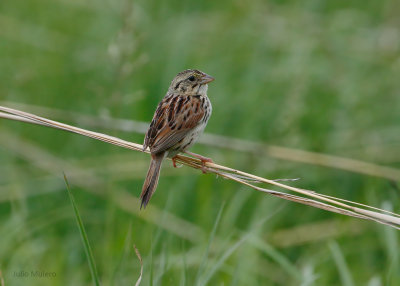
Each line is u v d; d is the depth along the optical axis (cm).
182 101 994
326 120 1445
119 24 1709
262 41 1661
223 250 1052
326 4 1869
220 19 1753
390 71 1580
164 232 1128
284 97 1455
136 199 1234
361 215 779
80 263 1138
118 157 1332
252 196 1255
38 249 1090
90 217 1226
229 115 1466
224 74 1585
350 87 1517
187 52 1623
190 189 1258
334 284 1109
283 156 1262
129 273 1021
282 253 1166
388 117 1481
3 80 1590
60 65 1625
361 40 1688
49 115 1314
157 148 927
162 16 1773
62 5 1881
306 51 1578
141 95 1291
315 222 1244
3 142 1331
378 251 1139
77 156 1398
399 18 1767
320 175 1323
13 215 1122
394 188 1169
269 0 1853
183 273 873
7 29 1744
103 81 1517
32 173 1341
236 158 1325
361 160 1380
